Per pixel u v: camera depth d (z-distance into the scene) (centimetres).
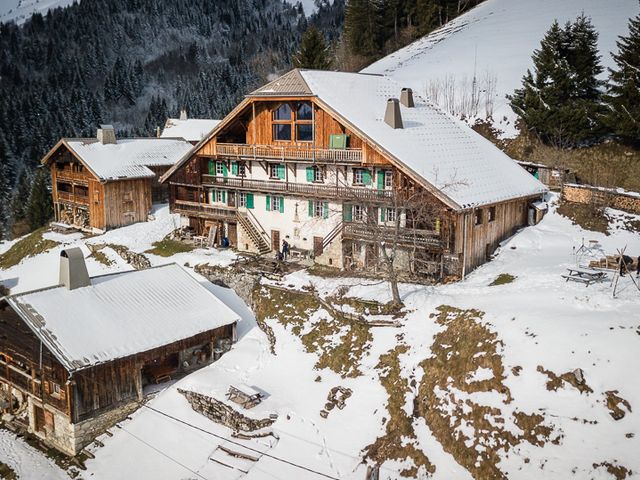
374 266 3925
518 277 3331
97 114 15375
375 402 2759
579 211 4188
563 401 2322
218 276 4178
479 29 8794
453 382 2634
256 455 2627
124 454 2769
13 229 8238
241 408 2866
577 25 5188
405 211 3766
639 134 4469
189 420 2927
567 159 4953
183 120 8712
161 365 3303
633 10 7369
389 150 3647
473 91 6103
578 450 2169
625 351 2381
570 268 3127
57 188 6291
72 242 5516
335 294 3534
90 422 2877
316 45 7181
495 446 2322
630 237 3794
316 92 3991
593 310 2684
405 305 3272
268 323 3578
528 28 8050
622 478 2031
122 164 5794
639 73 4491
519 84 6250
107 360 2859
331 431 2684
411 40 9956
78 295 3241
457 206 3369
